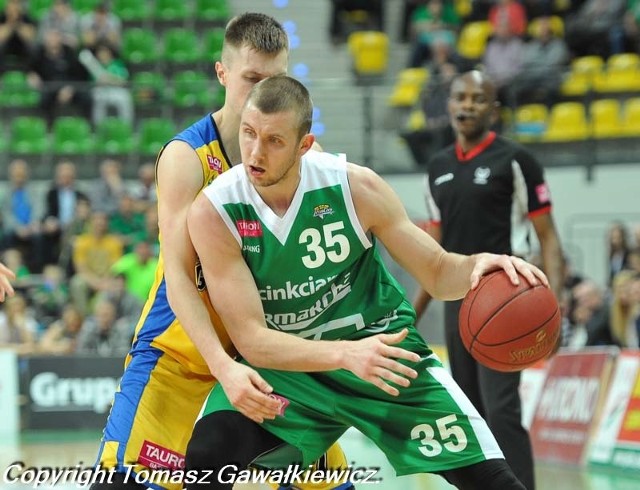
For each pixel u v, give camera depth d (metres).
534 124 26.42
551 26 28.56
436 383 6.79
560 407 15.60
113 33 29.80
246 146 6.14
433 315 19.56
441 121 25.59
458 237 10.27
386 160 27.17
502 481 6.53
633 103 26.69
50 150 27.83
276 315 6.70
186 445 7.05
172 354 7.12
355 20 33.03
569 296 19.56
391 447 6.75
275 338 6.26
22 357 20.28
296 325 6.75
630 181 26.02
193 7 33.88
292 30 33.53
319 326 6.80
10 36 29.58
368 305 6.87
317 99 27.89
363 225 6.60
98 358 20.48
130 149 27.95
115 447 6.87
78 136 27.97
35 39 30.31
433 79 27.39
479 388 9.91
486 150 10.24
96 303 22.20
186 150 7.00
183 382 7.13
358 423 6.77
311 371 6.50
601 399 14.77
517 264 6.56
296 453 6.82
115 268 21.47
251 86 7.00
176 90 28.66
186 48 31.75
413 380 6.77
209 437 6.46
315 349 6.15
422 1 32.62
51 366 20.33
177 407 7.10
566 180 26.41
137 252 21.34
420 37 29.80
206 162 7.05
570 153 26.45
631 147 26.30
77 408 20.31
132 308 21.05
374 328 6.90
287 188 6.43
